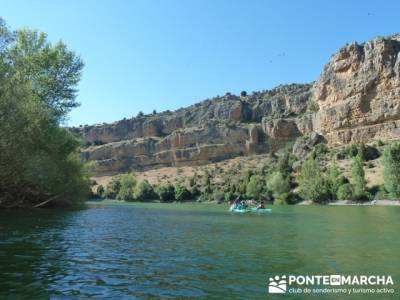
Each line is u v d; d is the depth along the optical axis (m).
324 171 128.88
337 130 164.75
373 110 155.25
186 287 12.60
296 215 52.34
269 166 168.12
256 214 55.62
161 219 42.94
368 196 100.06
